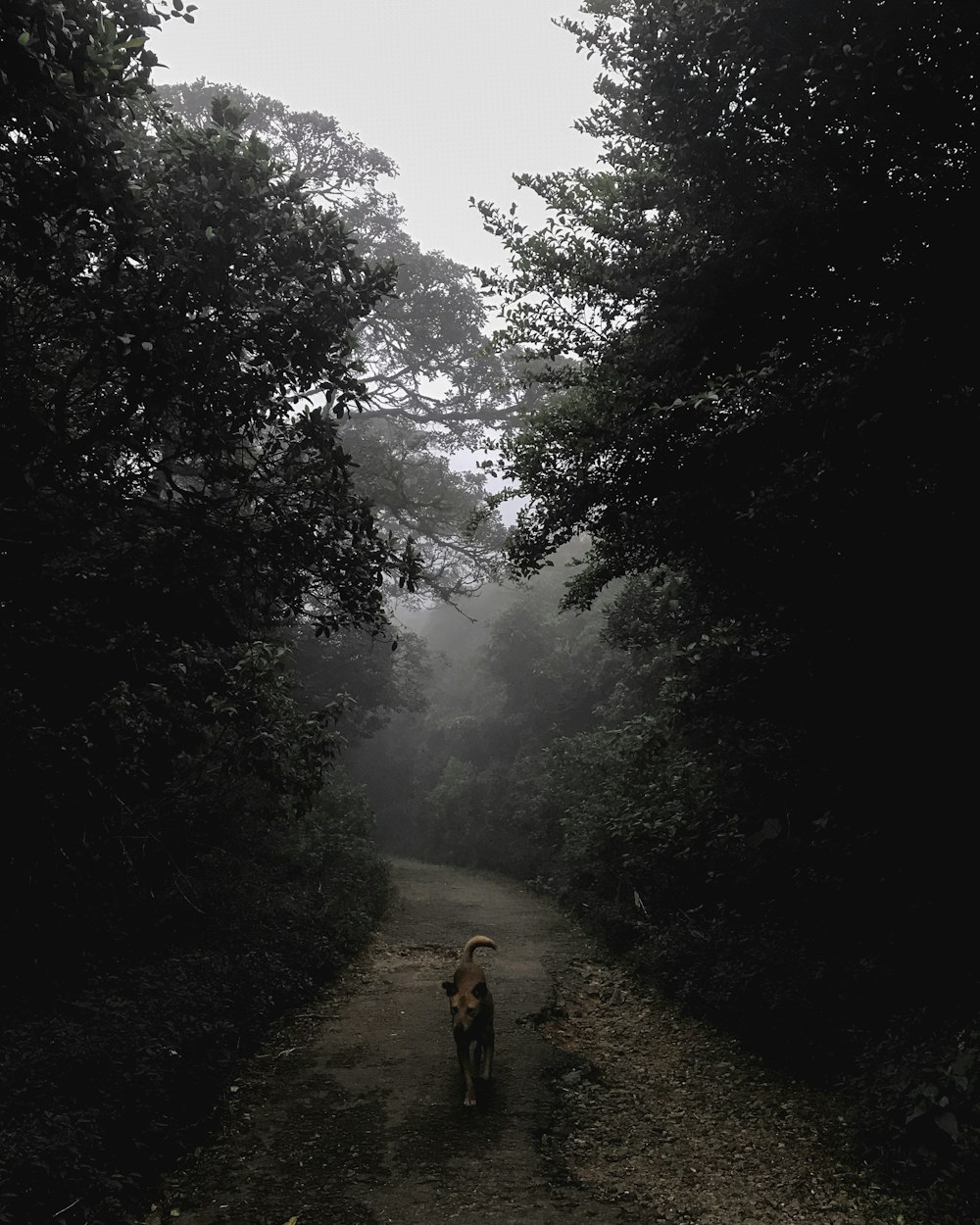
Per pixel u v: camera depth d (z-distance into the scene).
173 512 6.56
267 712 7.38
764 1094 5.99
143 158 5.96
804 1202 4.48
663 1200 4.57
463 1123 5.62
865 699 6.21
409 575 6.84
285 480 6.70
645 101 6.20
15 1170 3.95
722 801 9.42
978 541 5.30
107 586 6.25
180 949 8.23
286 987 8.34
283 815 9.48
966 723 5.66
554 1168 4.96
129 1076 5.24
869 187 5.49
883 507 5.39
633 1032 7.88
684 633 10.39
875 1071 5.47
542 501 8.41
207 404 6.03
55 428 5.71
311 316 6.04
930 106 5.03
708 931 8.87
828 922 7.44
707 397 5.73
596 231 7.65
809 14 5.27
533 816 22.80
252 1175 4.89
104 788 5.82
